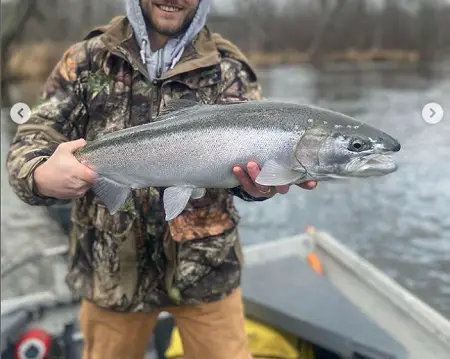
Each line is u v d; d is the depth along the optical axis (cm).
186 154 89
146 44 96
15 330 137
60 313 148
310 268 163
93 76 96
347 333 125
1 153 458
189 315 105
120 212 95
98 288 100
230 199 103
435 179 460
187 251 99
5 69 849
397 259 343
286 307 136
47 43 975
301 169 88
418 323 129
